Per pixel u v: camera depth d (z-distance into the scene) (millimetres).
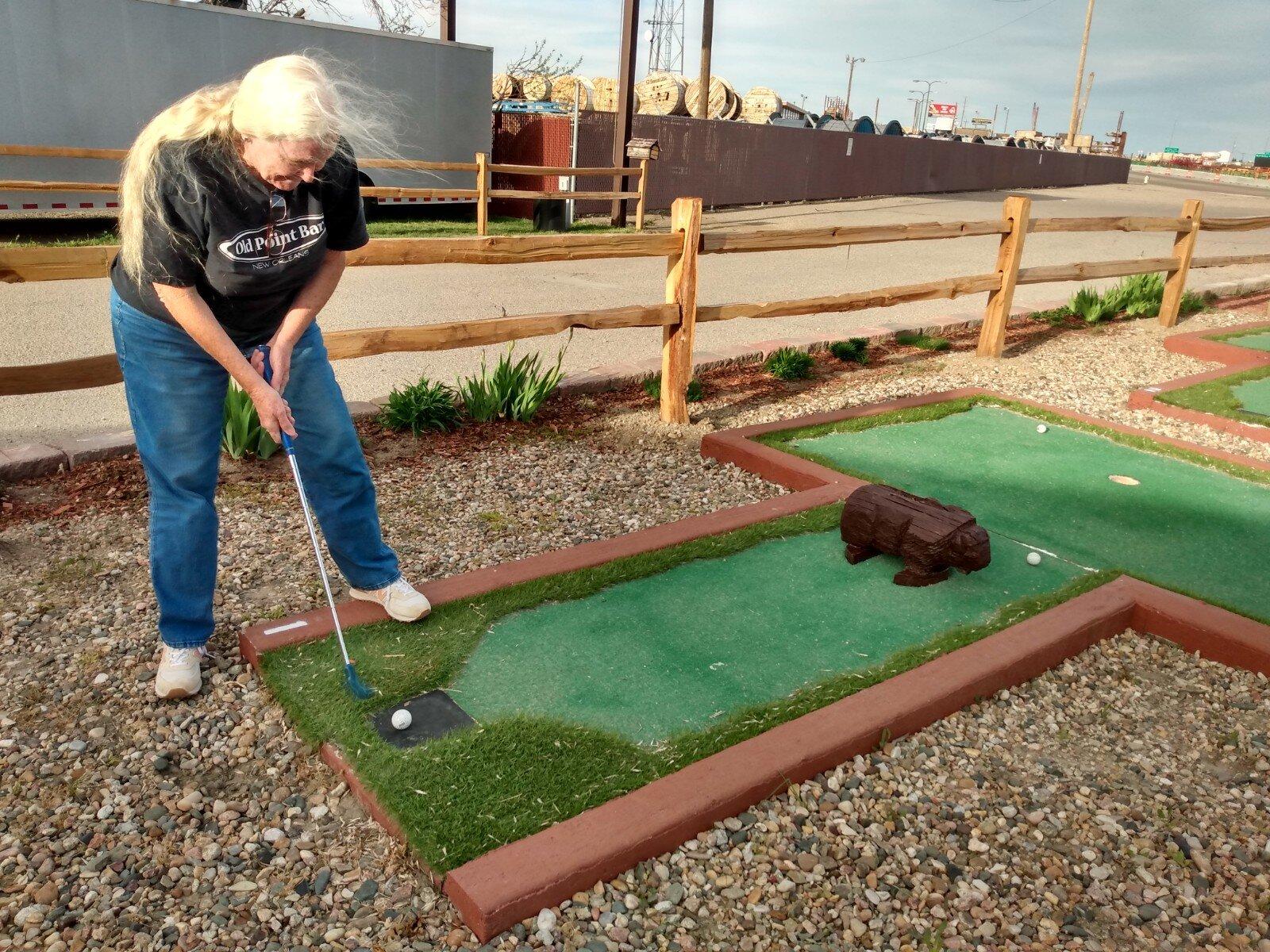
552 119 15711
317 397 2684
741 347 6797
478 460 4617
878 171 23094
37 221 11617
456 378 5305
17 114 9711
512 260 4434
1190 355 7406
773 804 2363
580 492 4309
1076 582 3453
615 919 2016
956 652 2922
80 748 2471
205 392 2494
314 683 2668
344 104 2150
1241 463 4789
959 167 26031
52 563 3432
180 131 2115
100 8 9945
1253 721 2855
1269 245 15984
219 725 2578
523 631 2979
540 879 2008
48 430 4750
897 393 6043
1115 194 29250
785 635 3025
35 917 1975
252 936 1963
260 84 2018
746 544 3629
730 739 2480
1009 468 4637
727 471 4648
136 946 1931
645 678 2758
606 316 4848
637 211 15414
